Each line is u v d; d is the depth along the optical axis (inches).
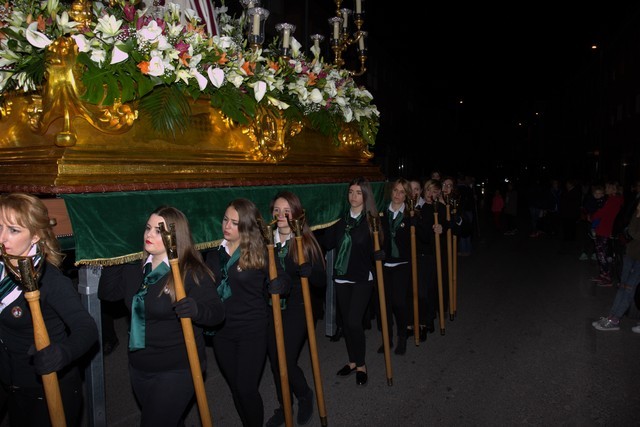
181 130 137.6
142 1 157.3
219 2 294.0
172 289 109.3
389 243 209.3
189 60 136.3
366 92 232.8
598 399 175.6
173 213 114.0
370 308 255.3
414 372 199.6
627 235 255.9
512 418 163.3
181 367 112.8
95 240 114.6
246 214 135.3
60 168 112.7
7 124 133.1
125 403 176.2
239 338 136.3
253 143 165.5
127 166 126.2
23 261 82.1
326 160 215.5
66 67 115.6
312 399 162.9
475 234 636.1
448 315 277.7
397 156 1125.7
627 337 240.4
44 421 101.8
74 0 126.3
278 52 193.5
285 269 153.9
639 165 951.6
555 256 484.7
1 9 124.6
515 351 222.2
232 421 163.6
